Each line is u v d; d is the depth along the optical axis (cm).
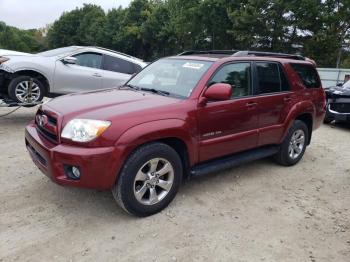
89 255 319
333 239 368
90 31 6606
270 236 366
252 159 495
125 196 361
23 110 920
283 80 539
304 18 2961
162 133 372
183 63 470
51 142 366
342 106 945
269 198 456
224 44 3734
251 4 3061
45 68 764
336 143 781
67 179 348
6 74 745
